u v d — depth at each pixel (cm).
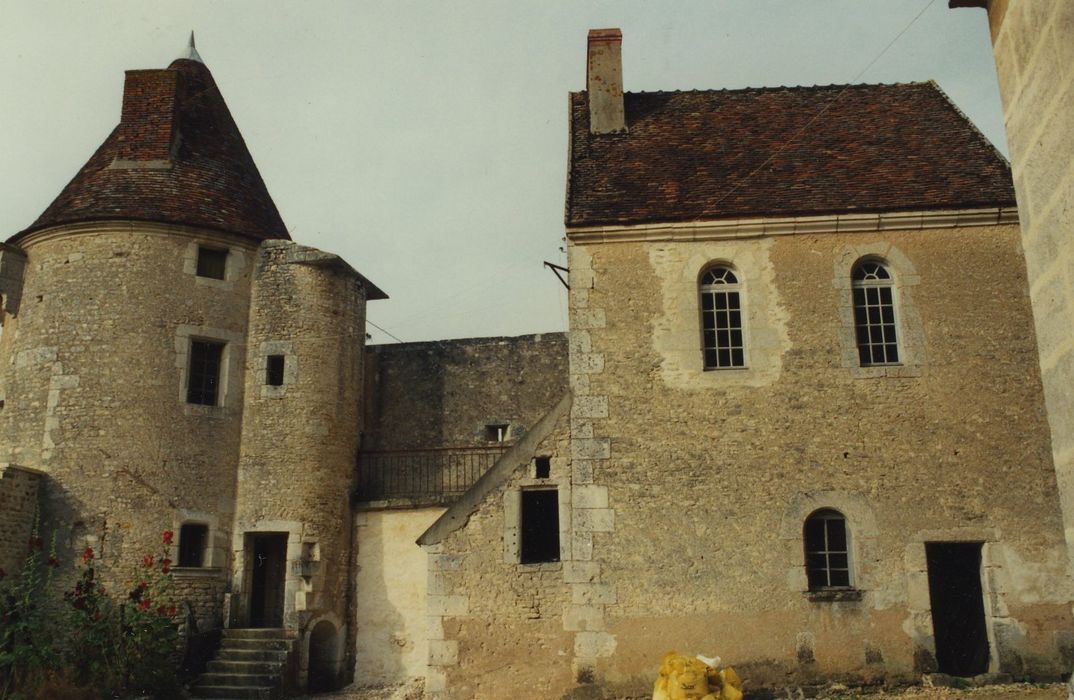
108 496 1516
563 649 1184
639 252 1310
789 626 1176
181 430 1581
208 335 1641
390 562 1650
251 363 1675
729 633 1176
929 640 1166
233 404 1647
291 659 1496
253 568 1672
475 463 1748
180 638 1471
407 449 1769
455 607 1208
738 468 1228
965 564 1247
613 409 1255
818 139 1472
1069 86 486
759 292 1288
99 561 1485
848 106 1553
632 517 1218
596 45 1570
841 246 1299
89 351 1576
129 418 1552
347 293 1775
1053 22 502
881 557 1195
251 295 1711
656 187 1379
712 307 1305
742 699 1080
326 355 1697
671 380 1262
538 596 1204
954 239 1296
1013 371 1252
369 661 1611
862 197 1319
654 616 1186
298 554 1576
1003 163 1373
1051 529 1199
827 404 1245
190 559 1559
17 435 1575
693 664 1076
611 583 1199
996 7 577
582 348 1279
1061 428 506
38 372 1587
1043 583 1182
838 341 1267
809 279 1289
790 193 1340
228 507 1602
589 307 1291
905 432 1233
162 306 1611
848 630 1173
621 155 1465
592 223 1307
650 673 1169
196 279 1652
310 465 1628
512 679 1181
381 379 1855
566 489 1233
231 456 1625
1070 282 492
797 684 1157
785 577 1190
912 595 1180
